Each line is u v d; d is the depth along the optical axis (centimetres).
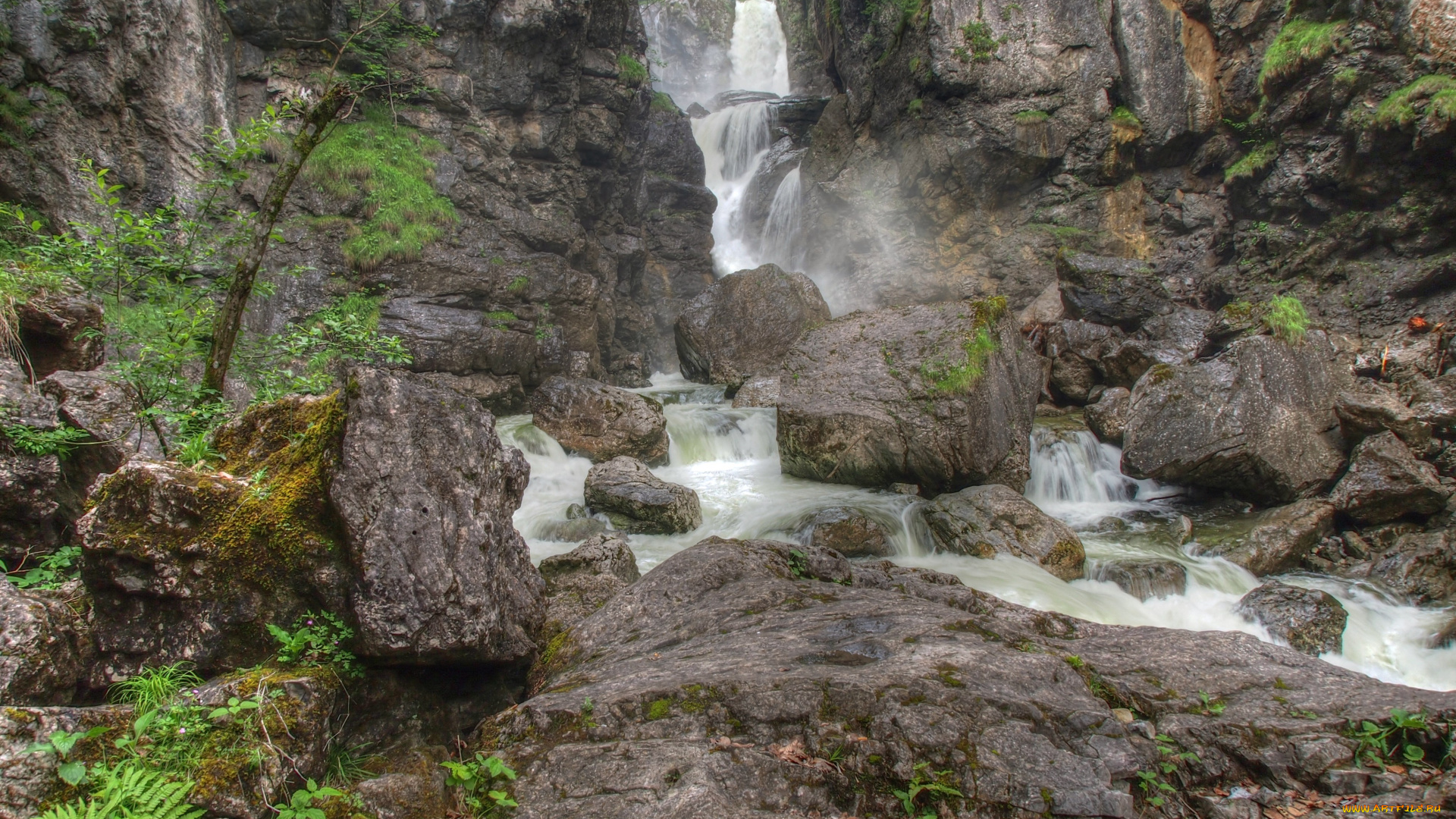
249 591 374
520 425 1286
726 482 1209
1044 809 313
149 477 373
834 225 2262
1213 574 916
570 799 321
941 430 1076
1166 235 1927
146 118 1116
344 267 1307
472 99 1540
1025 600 812
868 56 2189
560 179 1716
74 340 612
